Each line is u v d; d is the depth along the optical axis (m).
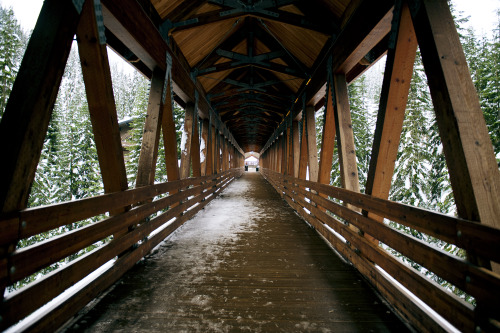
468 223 1.14
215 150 8.55
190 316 1.69
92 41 1.81
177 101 5.15
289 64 5.63
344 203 2.92
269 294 2.00
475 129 1.29
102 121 2.01
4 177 1.15
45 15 1.35
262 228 4.20
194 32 4.20
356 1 2.88
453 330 1.23
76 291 1.61
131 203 2.35
